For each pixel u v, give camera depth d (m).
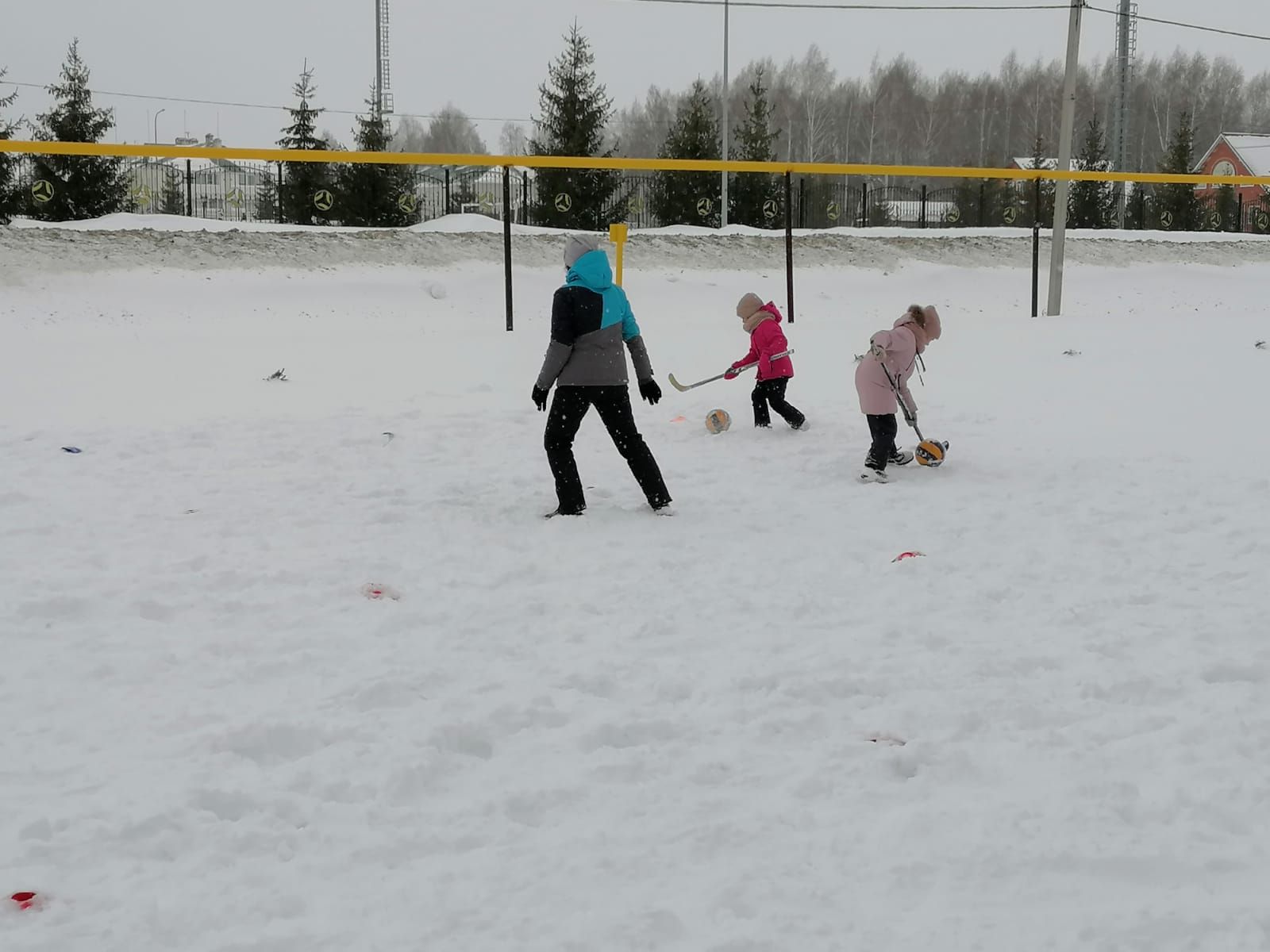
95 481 7.77
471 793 3.56
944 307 25.41
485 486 7.80
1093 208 46.03
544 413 10.50
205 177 39.91
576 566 5.98
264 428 9.66
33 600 5.22
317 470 8.20
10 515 6.82
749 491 7.73
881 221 45.69
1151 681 4.34
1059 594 5.45
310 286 23.19
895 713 4.11
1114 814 3.37
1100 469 8.12
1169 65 106.25
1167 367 12.71
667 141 37.97
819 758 3.78
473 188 40.16
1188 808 3.41
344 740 3.90
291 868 3.09
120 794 3.46
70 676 4.43
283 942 2.75
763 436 9.68
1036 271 20.78
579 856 3.16
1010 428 9.76
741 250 29.22
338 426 9.74
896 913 2.90
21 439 9.02
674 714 4.14
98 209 31.11
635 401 11.52
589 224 35.00
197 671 4.52
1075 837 3.24
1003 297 27.14
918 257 30.25
